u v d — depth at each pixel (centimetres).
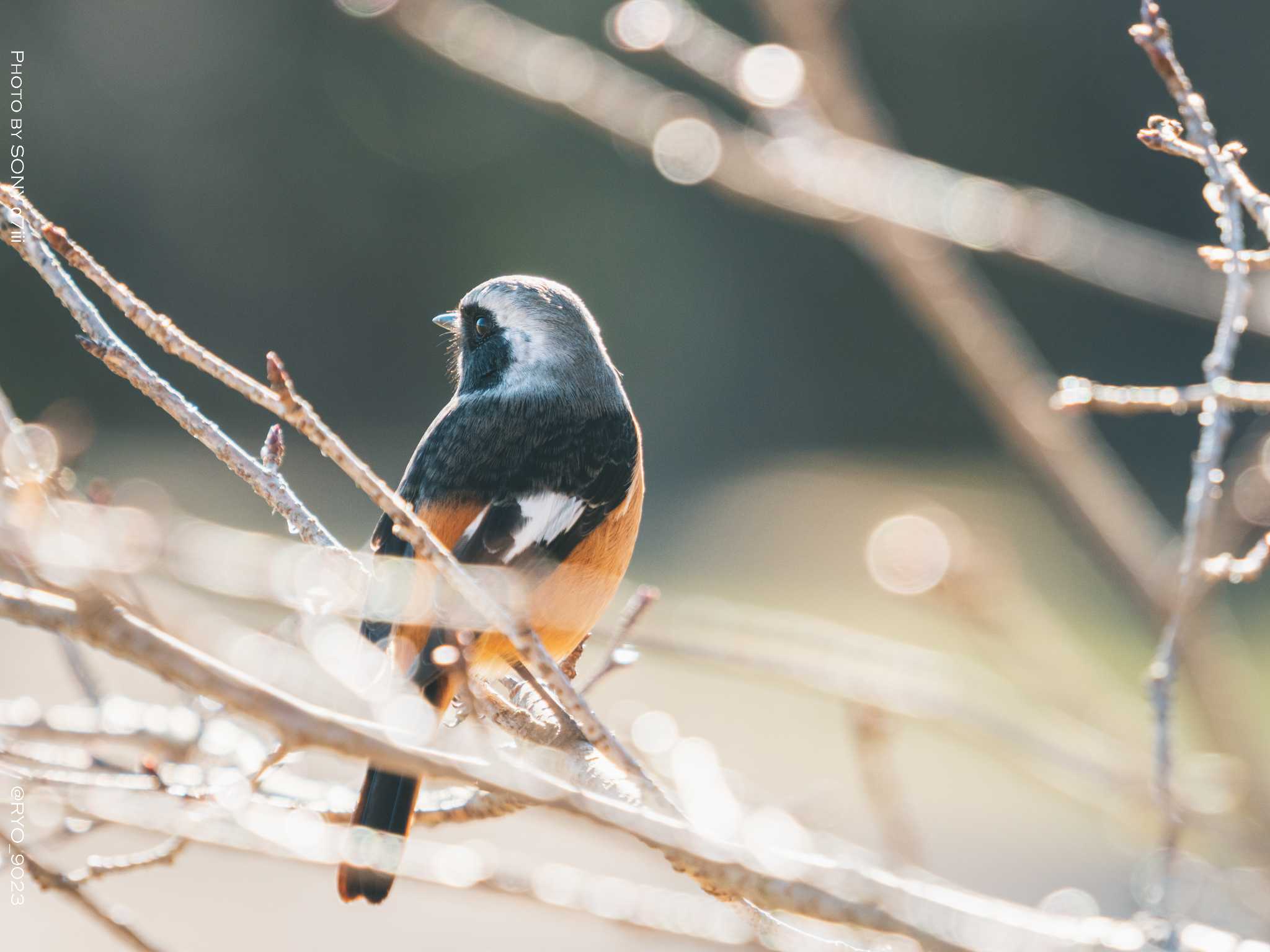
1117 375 3916
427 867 488
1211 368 575
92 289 3375
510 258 4169
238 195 3988
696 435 4016
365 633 661
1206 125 593
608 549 859
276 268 4031
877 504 3169
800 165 1017
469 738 407
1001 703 827
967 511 3039
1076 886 1617
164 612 380
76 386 3338
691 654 814
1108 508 945
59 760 531
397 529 486
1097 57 4031
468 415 868
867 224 1015
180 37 3894
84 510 362
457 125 4131
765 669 764
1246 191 582
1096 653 2134
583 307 933
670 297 4162
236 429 3359
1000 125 4109
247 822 480
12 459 421
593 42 3722
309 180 4059
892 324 4038
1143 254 1029
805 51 1064
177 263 3947
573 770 601
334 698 414
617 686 2133
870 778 579
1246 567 543
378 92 4078
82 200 3803
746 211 4134
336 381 4072
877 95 4122
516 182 4175
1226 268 582
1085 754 772
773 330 4116
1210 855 732
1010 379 980
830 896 396
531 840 1245
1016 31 4062
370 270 4112
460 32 1066
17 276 3325
